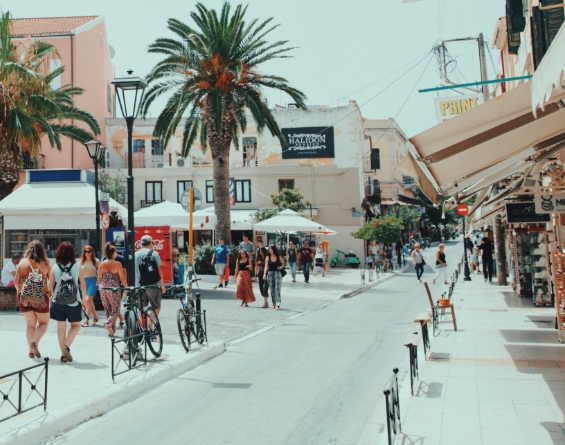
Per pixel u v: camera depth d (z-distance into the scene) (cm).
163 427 666
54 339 1157
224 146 2714
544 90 485
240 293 1803
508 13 1397
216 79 2627
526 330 1269
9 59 2411
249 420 686
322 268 3309
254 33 2636
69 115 3069
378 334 1295
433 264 4469
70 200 1886
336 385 844
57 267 955
